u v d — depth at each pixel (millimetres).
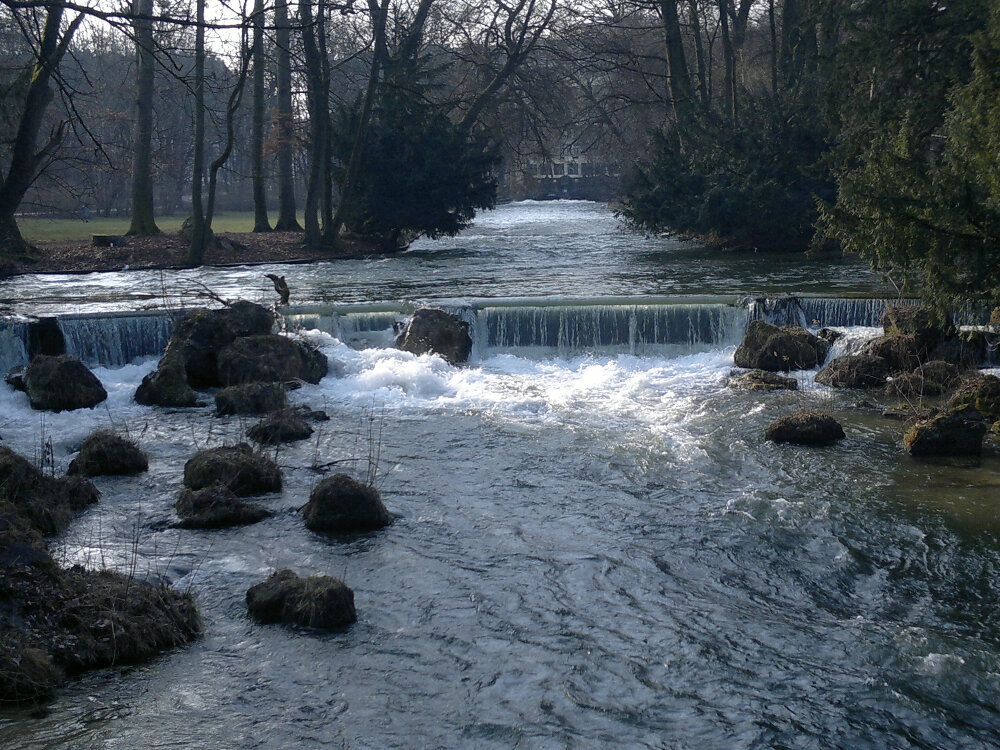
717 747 8438
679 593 11414
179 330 22078
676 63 49469
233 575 11727
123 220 69188
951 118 20203
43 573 10086
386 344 24609
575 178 111938
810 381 21953
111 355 23234
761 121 43250
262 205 52750
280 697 9008
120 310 25500
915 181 18359
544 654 9969
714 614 10906
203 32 39344
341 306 25938
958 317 23484
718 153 43438
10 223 36938
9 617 9383
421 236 53719
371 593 11312
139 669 9414
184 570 11836
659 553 12539
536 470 15820
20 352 22453
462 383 21734
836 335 23422
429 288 30531
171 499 14359
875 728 8805
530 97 51406
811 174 41500
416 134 45344
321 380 22000
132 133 53281
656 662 9844
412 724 8648
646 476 15500
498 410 19594
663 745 8445
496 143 48250
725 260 38969
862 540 12914
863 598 11344
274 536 12984
